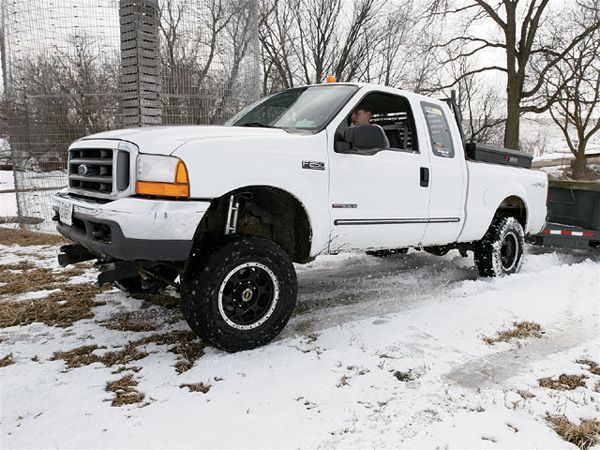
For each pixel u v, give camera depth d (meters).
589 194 6.90
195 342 3.64
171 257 3.13
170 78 7.77
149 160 3.14
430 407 2.73
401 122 5.16
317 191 3.79
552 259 6.91
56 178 8.20
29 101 8.14
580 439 2.47
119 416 2.62
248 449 2.34
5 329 3.93
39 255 6.77
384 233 4.36
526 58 20.25
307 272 6.04
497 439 2.45
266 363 3.26
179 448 2.34
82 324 4.04
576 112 27.08
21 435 2.45
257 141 3.50
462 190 5.07
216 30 8.12
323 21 20.41
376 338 3.74
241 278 3.45
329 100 4.23
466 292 5.07
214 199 3.55
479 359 3.39
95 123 7.82
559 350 3.57
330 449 2.35
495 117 30.72
